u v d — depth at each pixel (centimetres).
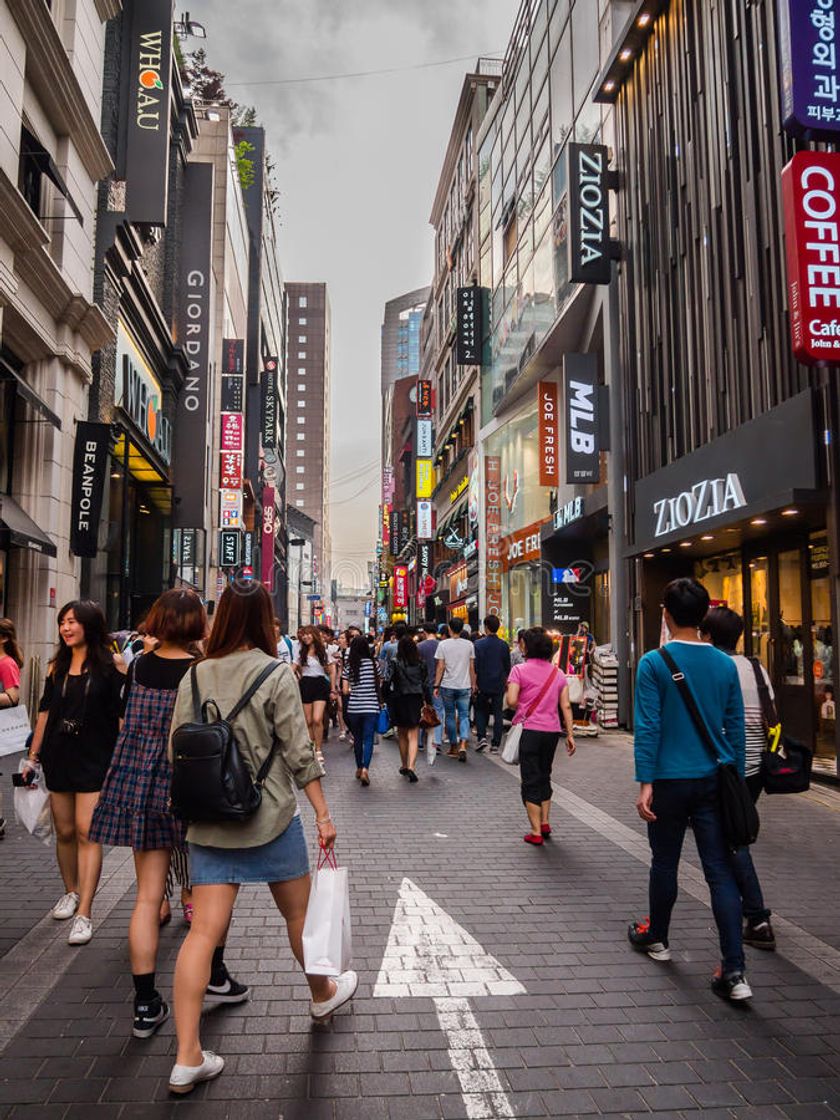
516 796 875
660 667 405
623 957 430
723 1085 305
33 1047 327
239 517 3412
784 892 544
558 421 2234
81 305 1368
